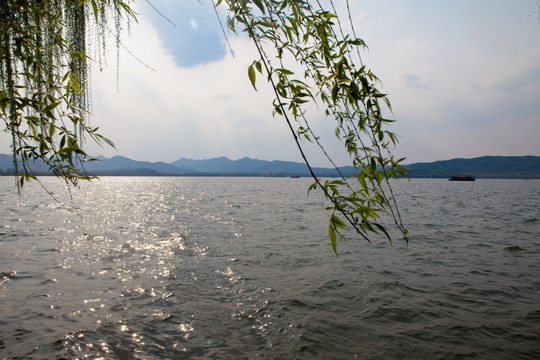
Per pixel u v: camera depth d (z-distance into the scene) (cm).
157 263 880
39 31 185
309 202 3056
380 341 493
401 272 821
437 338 503
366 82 150
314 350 468
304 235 1315
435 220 1797
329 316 572
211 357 449
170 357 447
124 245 1093
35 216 1794
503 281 760
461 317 573
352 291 688
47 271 785
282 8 153
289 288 704
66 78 203
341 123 176
